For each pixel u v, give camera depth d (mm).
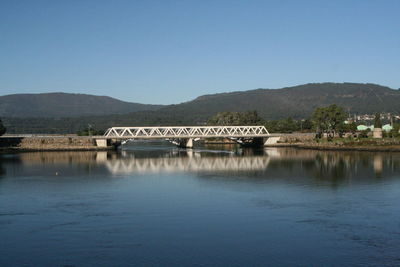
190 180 103812
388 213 66125
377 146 191125
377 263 46062
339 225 59719
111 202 76438
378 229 57625
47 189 90875
